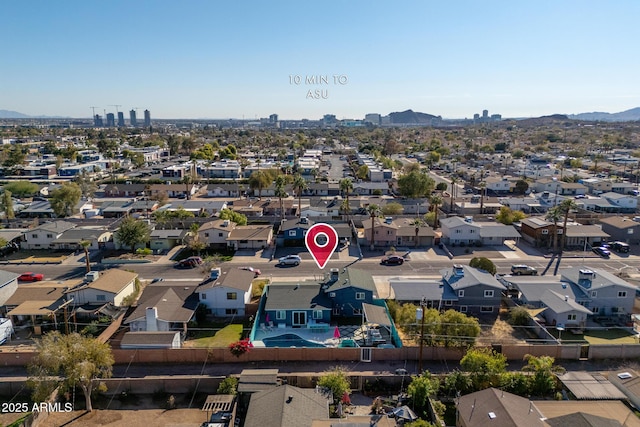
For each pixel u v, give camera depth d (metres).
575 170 142.38
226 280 48.81
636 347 38.94
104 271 55.03
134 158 163.38
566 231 71.50
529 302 46.91
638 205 99.56
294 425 27.59
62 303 46.16
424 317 38.16
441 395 33.94
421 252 68.44
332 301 47.41
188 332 44.19
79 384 33.16
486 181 114.69
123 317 46.06
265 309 45.16
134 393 35.22
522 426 26.28
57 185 118.25
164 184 118.69
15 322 44.84
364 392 34.94
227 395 32.84
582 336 43.31
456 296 47.91
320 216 87.25
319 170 148.12
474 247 71.00
